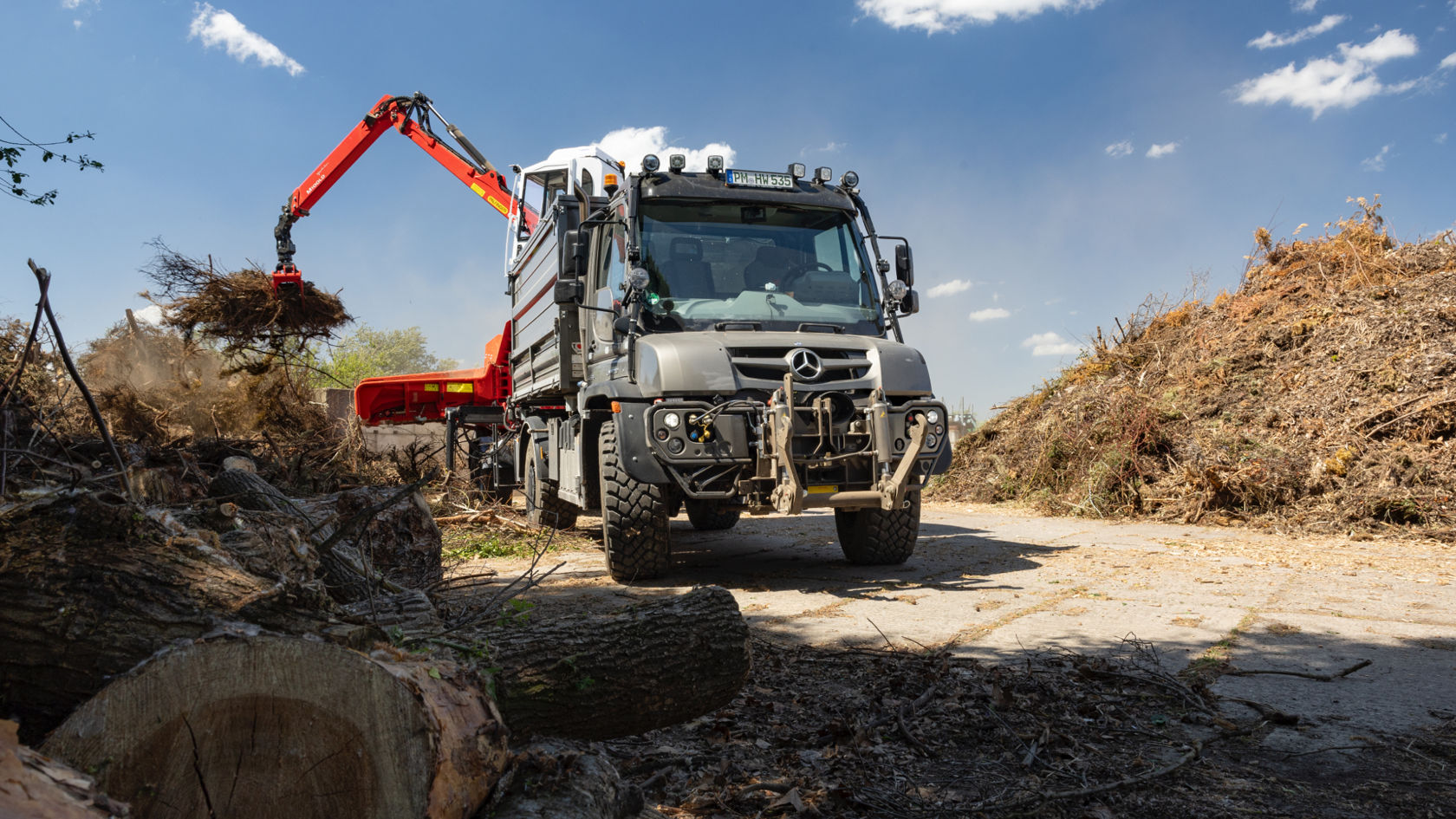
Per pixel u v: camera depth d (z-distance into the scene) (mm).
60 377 7234
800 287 6746
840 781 2701
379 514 4965
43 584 1957
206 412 12562
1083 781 2656
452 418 12031
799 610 5332
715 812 2539
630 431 6039
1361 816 2412
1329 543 8008
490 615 3020
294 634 1983
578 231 6762
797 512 5848
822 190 7117
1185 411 11047
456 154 13281
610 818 2078
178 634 1962
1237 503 9586
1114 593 5676
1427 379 9328
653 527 6270
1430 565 6621
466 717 1920
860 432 6125
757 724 3248
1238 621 4770
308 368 13336
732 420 5891
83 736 1653
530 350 9578
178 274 12047
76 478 2174
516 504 12156
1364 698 3410
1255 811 2455
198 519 2574
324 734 1753
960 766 2820
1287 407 10180
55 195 4863
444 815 1756
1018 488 12445
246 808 1730
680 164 6871
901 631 4676
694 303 6441
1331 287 11625
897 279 7086
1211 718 3184
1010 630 4629
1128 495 10492
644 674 2646
